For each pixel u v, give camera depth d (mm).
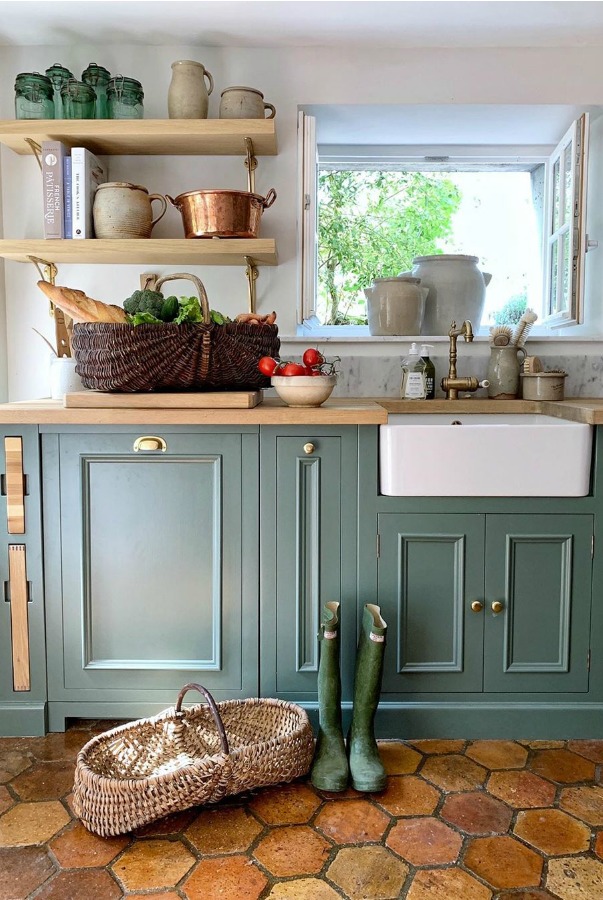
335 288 2664
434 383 2324
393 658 1817
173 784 1412
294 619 1813
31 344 2395
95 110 2207
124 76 2260
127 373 1780
